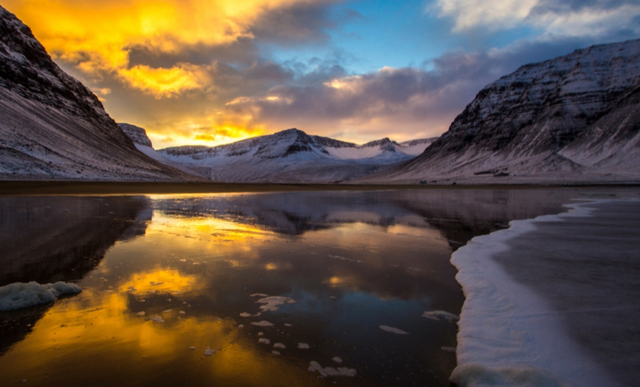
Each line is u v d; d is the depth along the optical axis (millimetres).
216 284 7379
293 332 5211
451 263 9180
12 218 17641
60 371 4066
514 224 16312
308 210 23406
